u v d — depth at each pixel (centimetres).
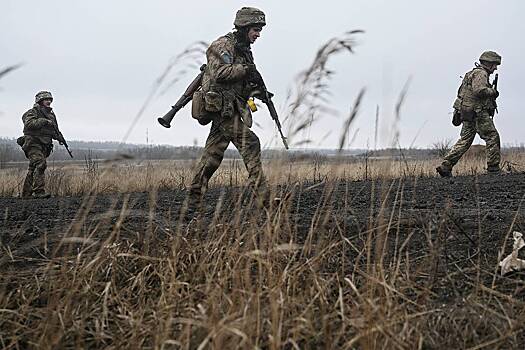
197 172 1125
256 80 1123
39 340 525
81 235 877
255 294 534
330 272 720
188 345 484
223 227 734
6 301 615
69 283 626
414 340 534
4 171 2250
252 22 1116
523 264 718
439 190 1583
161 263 681
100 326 594
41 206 1522
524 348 541
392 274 640
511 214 1055
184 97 1175
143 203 1392
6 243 883
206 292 558
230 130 1095
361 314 545
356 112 552
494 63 2231
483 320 585
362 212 1084
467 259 764
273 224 633
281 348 514
